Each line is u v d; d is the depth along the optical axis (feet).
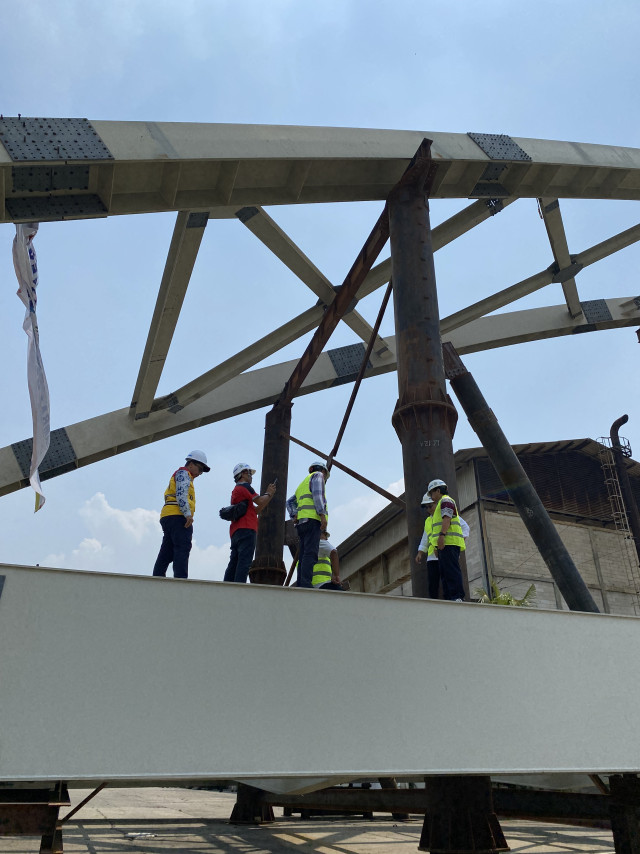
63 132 31.17
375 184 38.52
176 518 27.68
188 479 27.45
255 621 14.92
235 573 27.99
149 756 13.25
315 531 29.73
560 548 43.24
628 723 17.33
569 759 16.38
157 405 61.05
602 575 94.32
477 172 40.83
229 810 46.06
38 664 13.14
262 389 62.64
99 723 13.15
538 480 98.02
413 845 27.94
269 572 52.19
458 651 16.37
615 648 18.01
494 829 20.20
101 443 61.31
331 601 15.69
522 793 21.77
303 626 15.25
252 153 34.76
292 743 14.30
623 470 98.68
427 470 28.63
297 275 51.65
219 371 58.23
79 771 12.73
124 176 33.30
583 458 102.12
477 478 91.25
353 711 14.98
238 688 14.29
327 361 64.18
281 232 48.16
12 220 30.99
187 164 34.06
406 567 101.30
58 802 15.88
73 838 28.63
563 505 97.14
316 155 36.04
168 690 13.80
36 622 13.39
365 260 44.55
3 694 12.75
